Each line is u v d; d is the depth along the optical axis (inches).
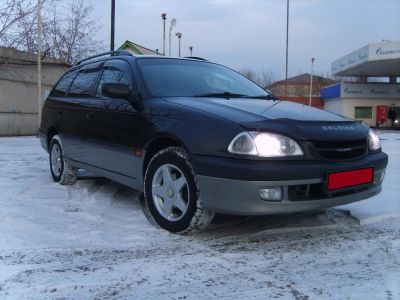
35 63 736.3
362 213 185.0
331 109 1867.6
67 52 997.2
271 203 138.9
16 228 163.0
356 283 121.2
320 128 149.4
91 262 133.1
